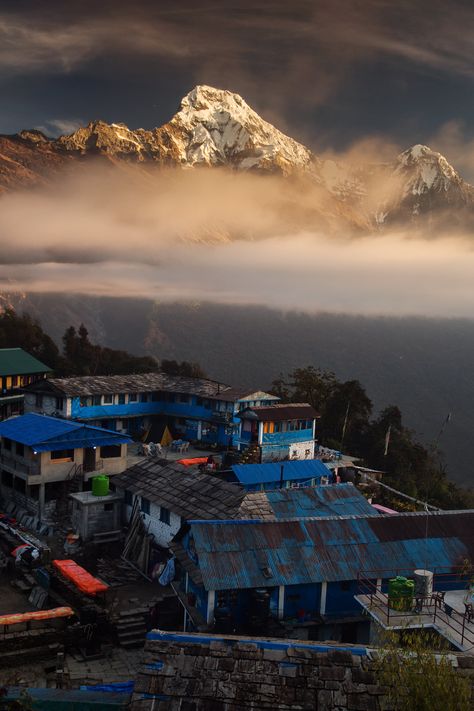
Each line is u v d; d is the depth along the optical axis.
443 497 68.25
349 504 36.09
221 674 15.52
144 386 62.16
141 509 38.16
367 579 26.80
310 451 59.09
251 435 56.78
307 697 14.99
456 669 15.46
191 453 57.28
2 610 30.89
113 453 45.88
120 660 27.59
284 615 27.00
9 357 67.00
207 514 33.28
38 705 17.48
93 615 28.44
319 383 79.75
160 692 15.16
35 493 43.75
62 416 57.59
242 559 27.22
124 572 35.41
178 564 32.66
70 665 26.89
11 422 47.69
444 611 22.19
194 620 26.66
